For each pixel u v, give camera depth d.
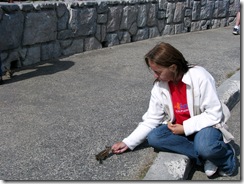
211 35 9.33
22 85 4.84
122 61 6.25
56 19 6.08
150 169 2.89
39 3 5.75
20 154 3.17
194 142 2.96
